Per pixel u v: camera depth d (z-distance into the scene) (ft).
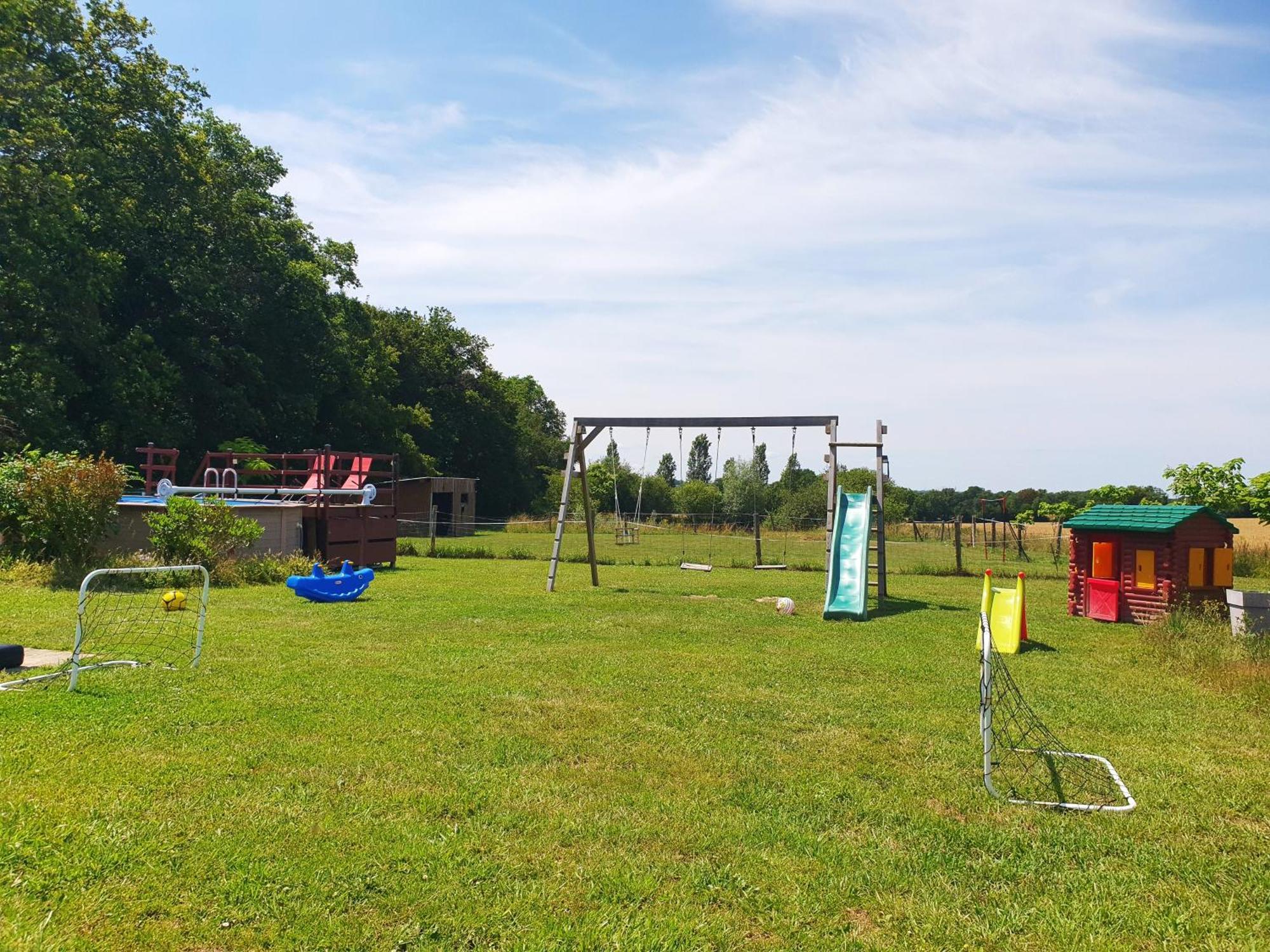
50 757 18.99
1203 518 46.57
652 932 12.70
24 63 97.25
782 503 161.99
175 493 65.92
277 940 12.26
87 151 101.71
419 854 14.97
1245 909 13.92
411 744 21.04
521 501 241.14
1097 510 50.75
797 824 16.92
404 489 163.32
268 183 151.84
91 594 44.21
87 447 100.27
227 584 54.54
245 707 23.76
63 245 96.53
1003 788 19.33
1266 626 38.37
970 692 28.71
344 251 172.76
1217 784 19.70
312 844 15.21
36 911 12.65
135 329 110.52
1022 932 13.12
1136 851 16.02
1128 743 23.09
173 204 123.34
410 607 46.88
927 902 13.94
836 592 48.55
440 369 222.48
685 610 48.55
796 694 27.84
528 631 39.40
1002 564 95.71
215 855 14.66
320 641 34.96
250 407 131.54
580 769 19.76
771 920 13.26
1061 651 38.34
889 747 22.15
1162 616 44.29
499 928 12.73
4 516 53.47
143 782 17.80
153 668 28.40
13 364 93.20
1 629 35.19
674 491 185.88
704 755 21.03
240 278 136.77
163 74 120.26
